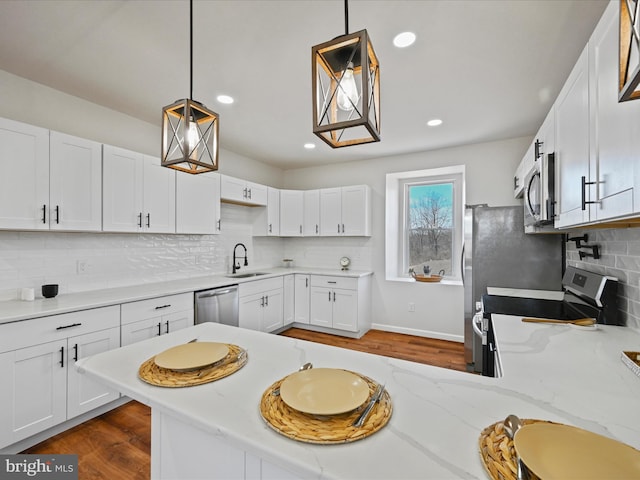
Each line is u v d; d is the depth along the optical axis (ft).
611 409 2.70
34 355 6.18
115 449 6.25
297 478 2.42
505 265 9.73
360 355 3.89
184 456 3.11
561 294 8.66
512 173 11.87
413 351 11.78
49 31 5.96
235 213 13.91
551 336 4.87
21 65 7.07
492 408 2.67
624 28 2.08
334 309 13.60
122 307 7.64
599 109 3.75
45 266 7.85
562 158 5.21
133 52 6.61
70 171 7.47
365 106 2.76
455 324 12.97
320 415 2.43
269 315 12.96
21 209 6.66
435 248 14.26
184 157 3.71
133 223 8.78
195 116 3.86
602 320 5.63
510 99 8.60
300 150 13.53
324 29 5.88
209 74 7.45
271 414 2.49
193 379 3.11
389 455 2.05
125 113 9.59
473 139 11.87
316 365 3.57
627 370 3.55
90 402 7.07
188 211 10.42
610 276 6.07
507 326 5.41
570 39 6.07
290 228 15.28
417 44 6.25
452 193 13.93
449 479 1.85
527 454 1.91
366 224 14.07
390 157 14.33
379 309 14.51
